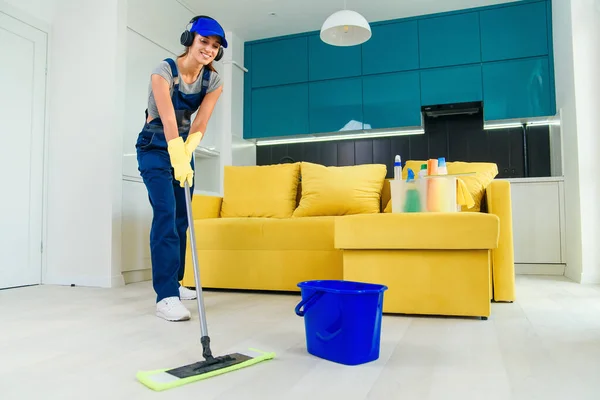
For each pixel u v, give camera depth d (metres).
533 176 4.29
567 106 3.54
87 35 3.24
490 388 1.00
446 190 2.02
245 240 2.59
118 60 3.15
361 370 1.14
